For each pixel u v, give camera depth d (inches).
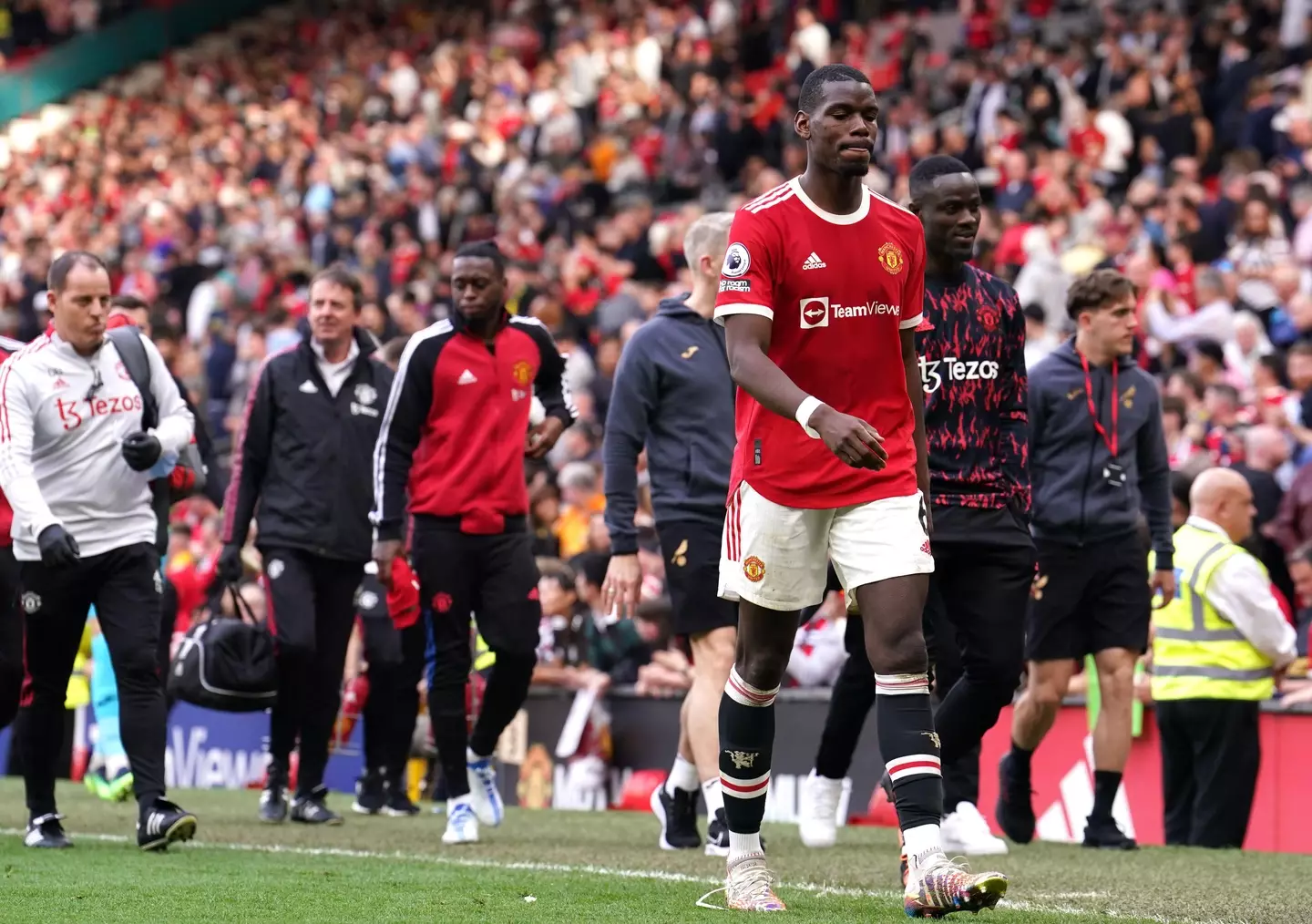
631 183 1761.8
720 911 370.6
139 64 2810.0
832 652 789.2
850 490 349.1
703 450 526.9
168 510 538.6
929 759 345.7
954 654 497.4
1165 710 626.2
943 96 1653.5
